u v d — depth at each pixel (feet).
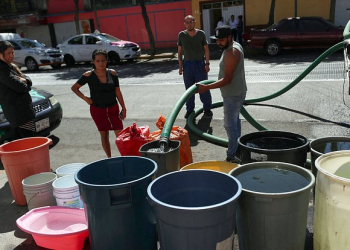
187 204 8.66
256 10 71.82
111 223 8.53
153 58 65.41
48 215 11.13
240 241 8.68
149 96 31.22
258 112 23.73
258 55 55.11
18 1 91.56
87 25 86.89
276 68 39.73
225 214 7.22
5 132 18.54
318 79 31.37
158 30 80.43
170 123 13.17
